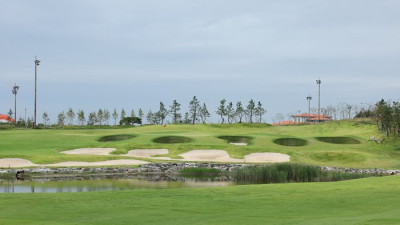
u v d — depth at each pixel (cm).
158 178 3881
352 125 9462
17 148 5272
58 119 15312
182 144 5747
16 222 1345
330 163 5097
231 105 15112
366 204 1603
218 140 6312
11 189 2967
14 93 11994
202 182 3584
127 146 5541
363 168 4672
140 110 16238
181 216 1441
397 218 1287
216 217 1410
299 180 3803
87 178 3775
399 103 7431
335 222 1242
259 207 1602
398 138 6994
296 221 1292
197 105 15525
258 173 3806
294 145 6406
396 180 2262
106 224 1314
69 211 1551
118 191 2052
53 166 4172
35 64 9612
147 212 1523
